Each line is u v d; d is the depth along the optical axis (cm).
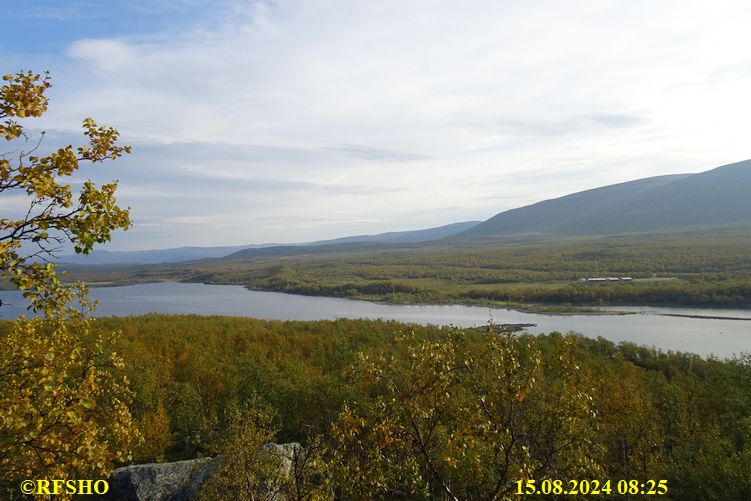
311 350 6719
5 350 929
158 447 3366
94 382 916
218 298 18400
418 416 1046
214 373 4675
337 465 1208
